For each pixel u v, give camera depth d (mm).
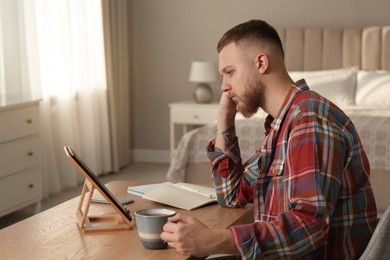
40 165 4172
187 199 1931
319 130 1372
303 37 5625
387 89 5090
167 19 6078
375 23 5555
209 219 1757
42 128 4652
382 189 3895
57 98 4879
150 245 1461
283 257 1335
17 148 3910
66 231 1624
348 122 1442
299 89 1497
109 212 1814
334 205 1355
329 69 5566
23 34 4395
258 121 4129
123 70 5891
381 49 5438
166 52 6129
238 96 1563
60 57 4840
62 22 4832
